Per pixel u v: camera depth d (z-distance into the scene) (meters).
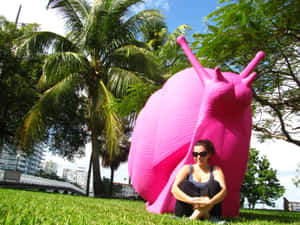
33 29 14.40
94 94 13.84
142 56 13.74
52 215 2.16
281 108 9.15
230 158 3.72
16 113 13.62
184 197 3.02
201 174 3.25
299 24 6.03
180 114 3.96
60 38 13.95
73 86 13.30
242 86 3.67
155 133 4.36
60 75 13.05
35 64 13.68
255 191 19.97
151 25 15.87
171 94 4.21
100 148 19.80
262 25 6.00
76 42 14.88
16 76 12.73
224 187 3.03
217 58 6.89
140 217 2.67
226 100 3.57
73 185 30.17
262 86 8.34
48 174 36.66
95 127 14.04
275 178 20.12
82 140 18.27
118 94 13.53
